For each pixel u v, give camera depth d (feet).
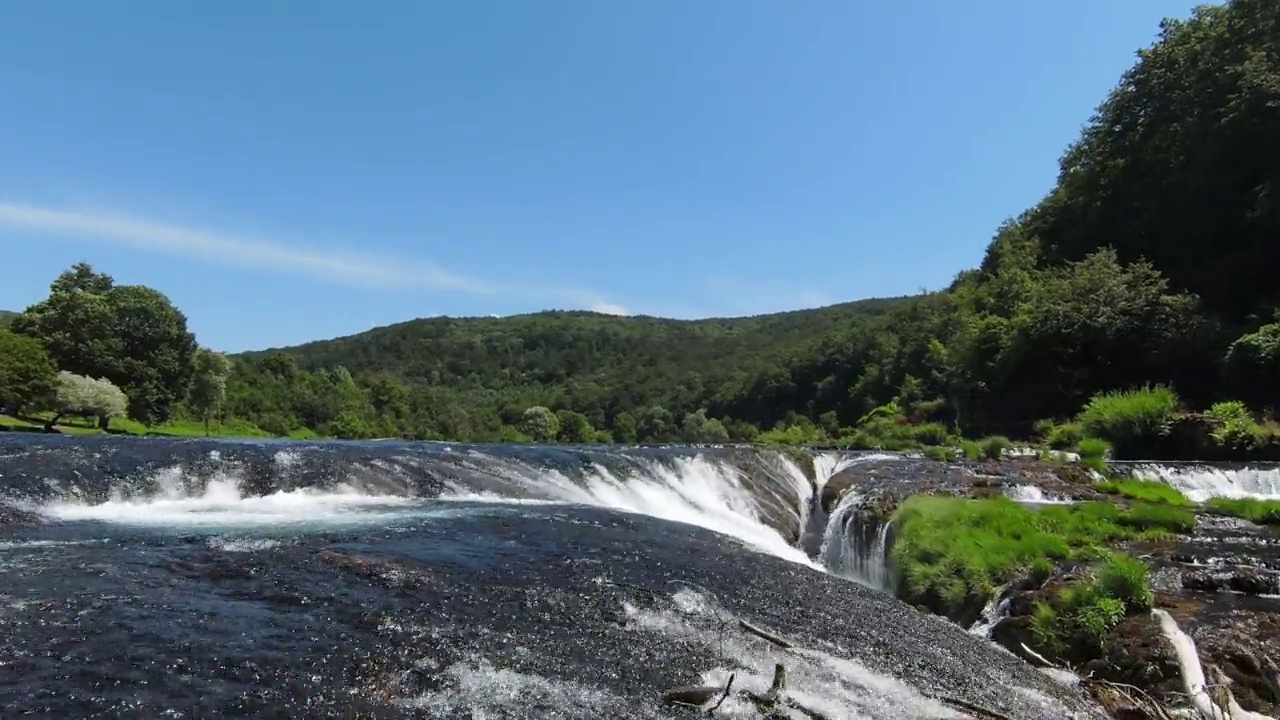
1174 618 31.96
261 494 45.75
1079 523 48.29
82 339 184.96
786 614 28.94
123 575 24.49
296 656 18.58
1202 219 147.23
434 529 36.06
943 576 40.04
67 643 18.13
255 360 330.75
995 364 145.59
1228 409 90.68
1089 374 129.39
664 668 20.93
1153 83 174.29
